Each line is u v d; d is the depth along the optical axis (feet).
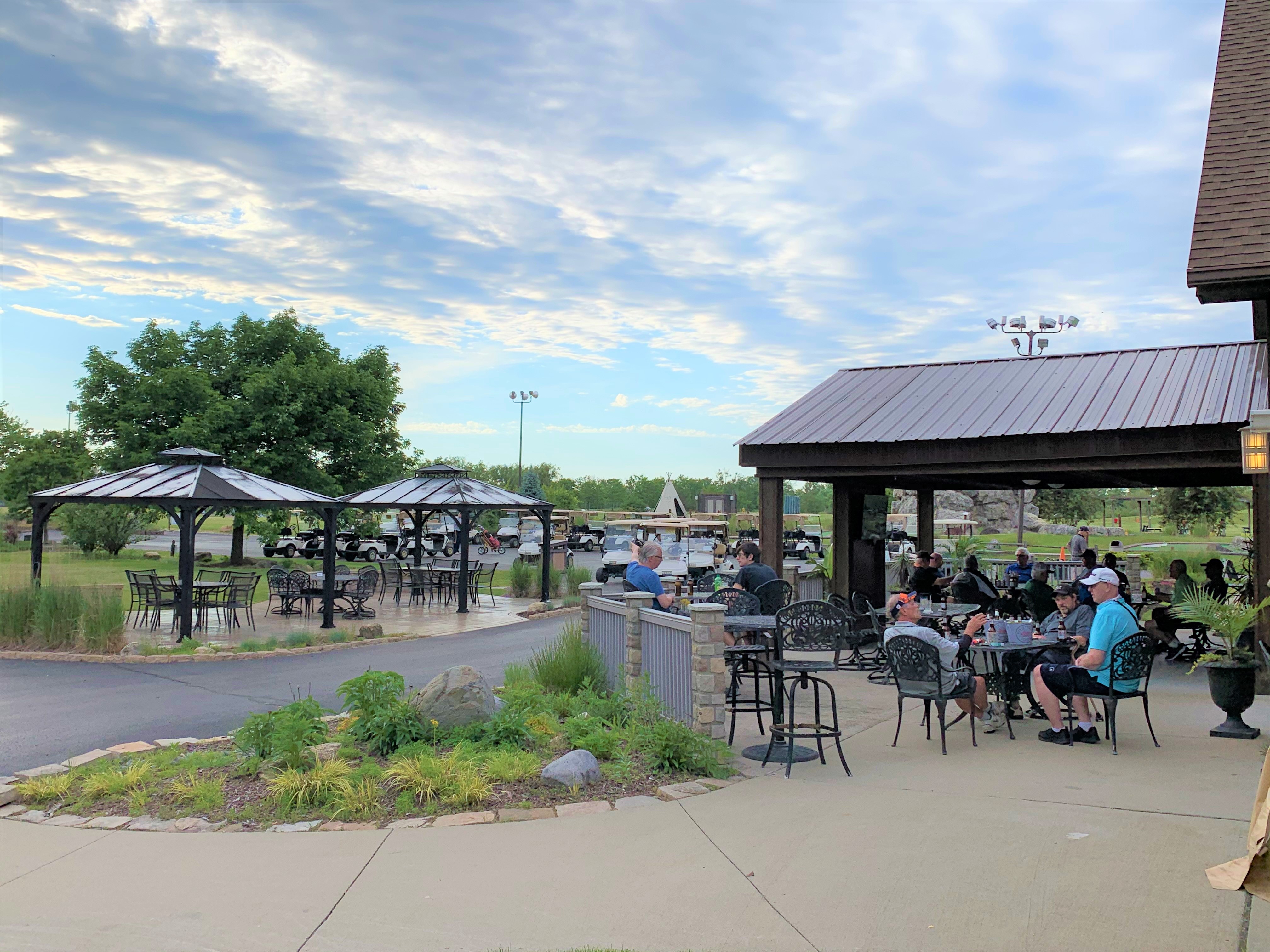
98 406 102.01
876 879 14.79
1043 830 16.83
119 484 51.83
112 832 18.19
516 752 22.41
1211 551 84.17
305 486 106.73
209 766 22.50
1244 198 32.09
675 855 16.16
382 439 119.65
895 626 24.93
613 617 30.91
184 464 54.60
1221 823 17.12
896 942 12.62
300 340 112.06
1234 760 22.24
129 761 23.49
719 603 30.01
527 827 17.84
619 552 88.38
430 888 14.93
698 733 22.33
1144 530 153.89
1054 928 12.86
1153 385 39.88
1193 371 40.70
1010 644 25.95
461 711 24.04
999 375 46.85
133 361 105.19
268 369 106.83
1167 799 18.76
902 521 136.56
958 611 35.73
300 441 106.22
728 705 29.35
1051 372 45.34
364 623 57.21
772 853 16.08
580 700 27.99
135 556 110.22
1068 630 26.63
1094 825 17.06
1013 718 27.45
